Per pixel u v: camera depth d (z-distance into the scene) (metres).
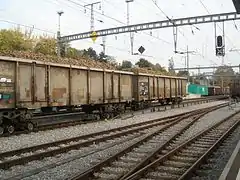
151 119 27.02
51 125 21.05
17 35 48.53
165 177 9.19
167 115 30.80
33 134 17.56
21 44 48.53
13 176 9.23
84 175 8.82
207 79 108.56
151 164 9.98
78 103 23.64
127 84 31.72
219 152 12.97
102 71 26.64
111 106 28.20
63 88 22.14
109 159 10.77
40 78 20.05
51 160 11.51
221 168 10.34
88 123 23.20
